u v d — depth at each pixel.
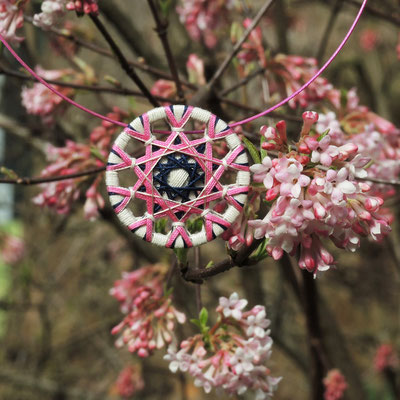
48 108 2.02
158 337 1.69
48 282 4.55
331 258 1.19
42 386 4.19
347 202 1.14
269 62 1.95
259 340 1.45
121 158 1.21
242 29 2.39
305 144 1.11
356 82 4.23
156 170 1.23
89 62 4.40
